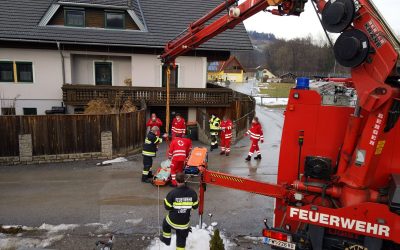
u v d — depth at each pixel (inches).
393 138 215.9
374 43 204.5
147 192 416.8
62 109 835.4
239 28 961.5
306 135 242.8
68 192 415.8
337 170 233.5
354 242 222.2
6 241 292.4
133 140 628.1
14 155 534.6
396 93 202.4
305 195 239.0
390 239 202.7
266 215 354.0
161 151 659.4
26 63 850.8
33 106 869.2
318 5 232.1
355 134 218.1
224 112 910.4
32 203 380.5
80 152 565.0
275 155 610.5
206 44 900.0
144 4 989.2
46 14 846.5
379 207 203.5
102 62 918.4
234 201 390.0
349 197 217.0
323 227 224.8
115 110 725.9
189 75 937.5
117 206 372.2
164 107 891.4
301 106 242.2
